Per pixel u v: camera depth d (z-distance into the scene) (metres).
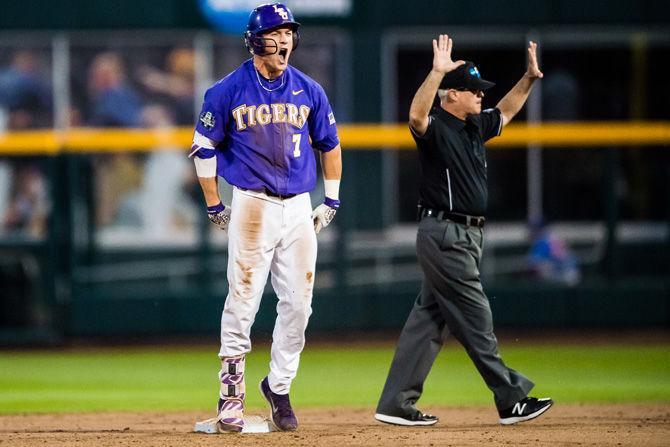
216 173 20.41
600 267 40.97
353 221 40.62
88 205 40.81
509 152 42.03
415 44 49.88
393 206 42.47
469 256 20.64
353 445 19.12
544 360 36.06
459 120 20.81
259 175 19.97
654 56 50.44
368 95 49.62
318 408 27.34
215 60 50.09
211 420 20.94
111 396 29.95
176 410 27.08
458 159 20.50
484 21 49.84
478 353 20.89
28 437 20.86
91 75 49.81
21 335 39.53
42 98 49.66
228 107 19.91
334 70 49.69
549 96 50.28
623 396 28.95
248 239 20.12
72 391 30.95
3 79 49.47
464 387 31.45
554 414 24.69
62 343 39.78
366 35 49.56
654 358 36.28
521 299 40.44
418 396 21.64
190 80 49.94
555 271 41.03
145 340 40.19
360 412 26.39
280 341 20.80
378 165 42.00
